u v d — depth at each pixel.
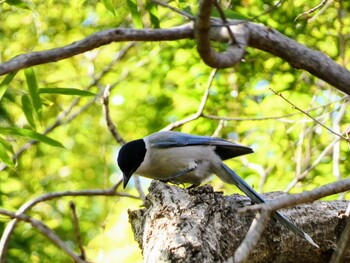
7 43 15.12
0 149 9.12
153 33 6.88
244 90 13.73
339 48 13.17
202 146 9.13
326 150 11.53
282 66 13.56
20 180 14.75
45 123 15.48
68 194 10.59
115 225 13.80
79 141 15.62
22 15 15.02
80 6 14.22
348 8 13.20
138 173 9.40
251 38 7.91
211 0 6.18
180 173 9.19
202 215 6.96
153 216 7.09
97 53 15.58
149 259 6.66
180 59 14.09
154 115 14.75
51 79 15.72
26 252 13.07
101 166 15.43
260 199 7.75
